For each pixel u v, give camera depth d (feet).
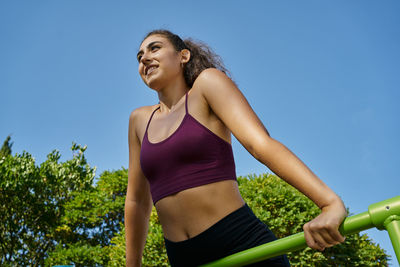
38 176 37.93
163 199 4.10
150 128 4.69
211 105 4.13
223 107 3.99
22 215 38.68
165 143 4.11
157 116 4.82
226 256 3.76
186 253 3.95
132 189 5.41
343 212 2.92
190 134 4.02
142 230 5.40
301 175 3.16
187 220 3.93
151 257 20.34
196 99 4.27
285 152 3.33
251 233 3.83
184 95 4.74
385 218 2.69
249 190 23.45
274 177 24.97
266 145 3.44
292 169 3.22
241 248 3.75
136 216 5.36
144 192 5.44
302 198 22.63
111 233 34.09
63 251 28.89
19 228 38.17
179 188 3.94
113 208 32.60
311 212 21.95
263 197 22.66
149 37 4.98
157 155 4.15
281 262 3.78
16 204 37.96
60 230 36.14
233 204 3.92
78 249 28.76
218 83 4.13
